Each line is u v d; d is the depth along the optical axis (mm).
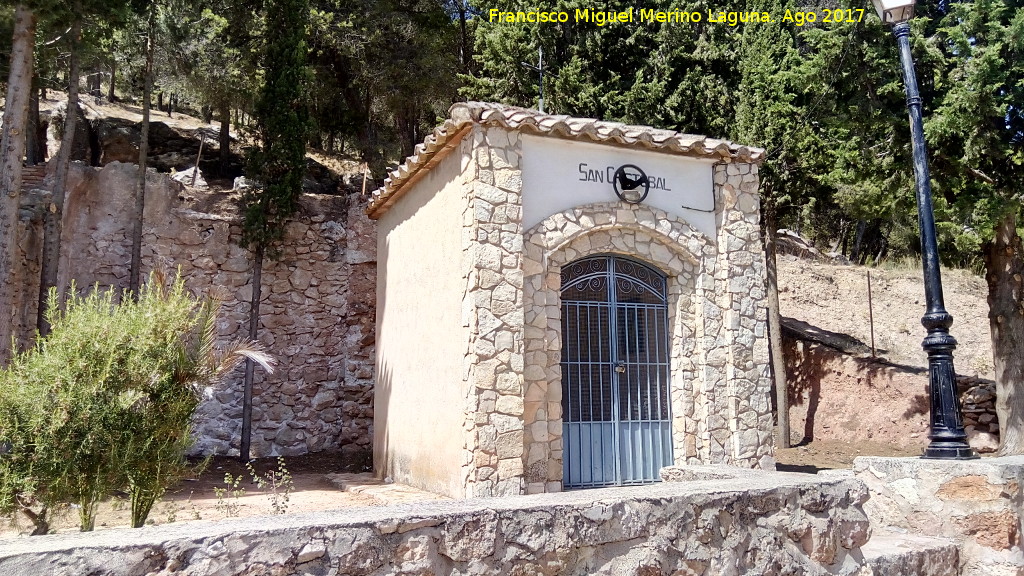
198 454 12500
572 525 3006
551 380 7828
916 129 6238
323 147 25875
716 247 9078
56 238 10930
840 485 4094
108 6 10555
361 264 14281
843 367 14641
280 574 2344
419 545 2633
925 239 6020
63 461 5102
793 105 14594
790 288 19438
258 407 13172
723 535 3447
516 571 2832
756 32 15133
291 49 13602
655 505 3262
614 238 8516
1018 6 10367
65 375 5199
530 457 7488
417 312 9359
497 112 7617
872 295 19531
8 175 9523
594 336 8422
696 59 15234
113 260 12383
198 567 2236
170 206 13055
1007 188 10820
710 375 8672
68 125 11289
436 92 18172
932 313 5848
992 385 12938
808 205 14789
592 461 8141
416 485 9000
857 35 11227
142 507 5488
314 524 2451
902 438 13234
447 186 8438
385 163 20328
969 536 5062
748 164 9383
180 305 5953
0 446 5277
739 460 8516
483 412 7203
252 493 9258
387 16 17469
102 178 12523
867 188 11828
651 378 8672
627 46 15484
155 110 28078
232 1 15117
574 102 14789
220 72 14258
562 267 8359
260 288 13070
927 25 11641
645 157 8820
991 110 10016
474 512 2791
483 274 7441
